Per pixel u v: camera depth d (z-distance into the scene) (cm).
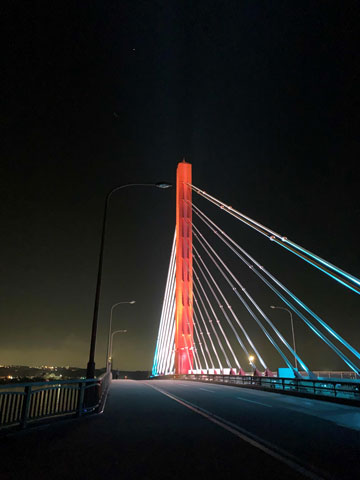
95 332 1398
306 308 2670
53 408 949
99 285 1497
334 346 2312
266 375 2761
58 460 573
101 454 609
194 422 944
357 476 482
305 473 496
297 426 874
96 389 1245
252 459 568
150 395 1883
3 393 752
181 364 5294
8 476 493
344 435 756
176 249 5972
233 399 1652
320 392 1848
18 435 774
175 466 536
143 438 740
